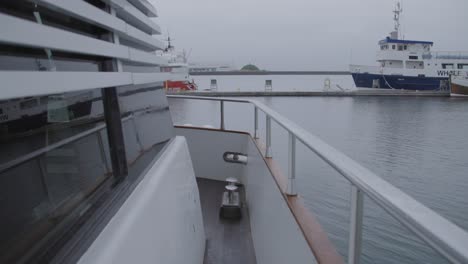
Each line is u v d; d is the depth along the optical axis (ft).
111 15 3.34
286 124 4.87
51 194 2.64
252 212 9.43
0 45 2.00
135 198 3.60
